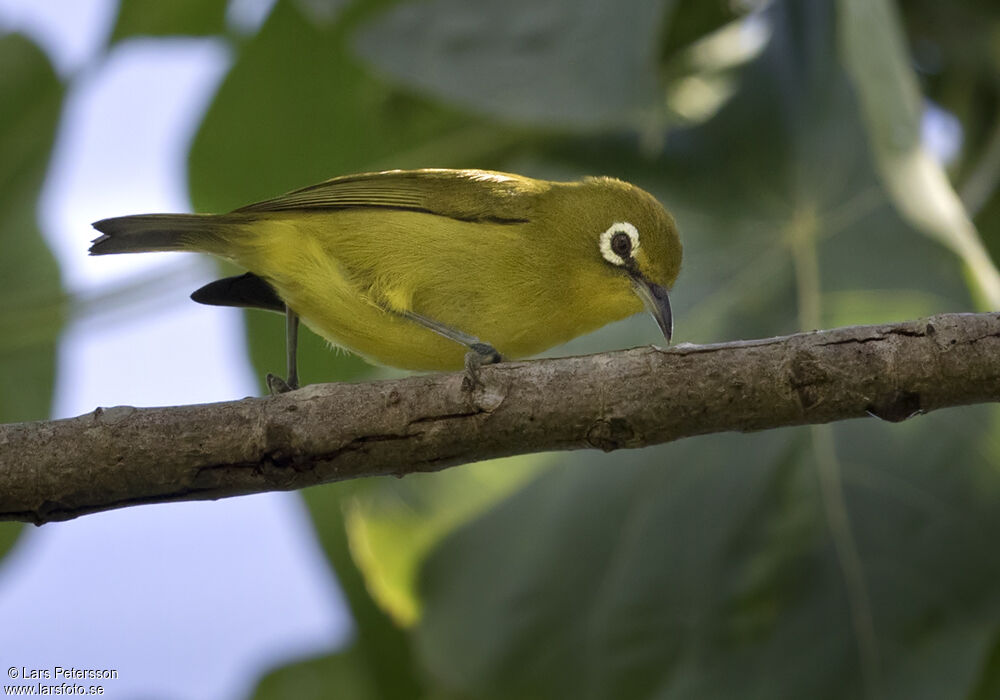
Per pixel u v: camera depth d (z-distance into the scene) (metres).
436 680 11.28
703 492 11.27
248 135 13.55
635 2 11.46
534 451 8.05
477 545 11.78
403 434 7.89
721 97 12.60
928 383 7.58
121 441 7.80
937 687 9.92
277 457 7.85
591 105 11.36
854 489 10.83
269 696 13.38
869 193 11.54
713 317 11.62
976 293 10.84
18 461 7.74
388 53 11.73
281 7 12.58
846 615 10.43
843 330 7.78
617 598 11.11
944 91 13.85
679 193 12.32
